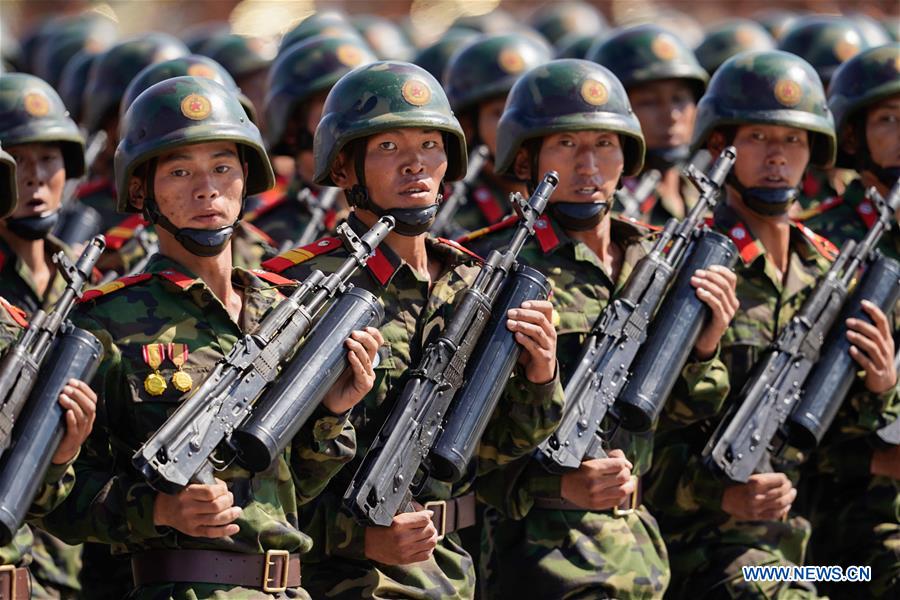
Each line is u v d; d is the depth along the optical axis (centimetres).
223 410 1256
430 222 1452
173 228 1345
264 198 2181
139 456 1212
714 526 1738
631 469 1612
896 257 1970
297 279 1469
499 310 1413
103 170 2297
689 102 2175
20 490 1177
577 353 1579
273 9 4469
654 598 1609
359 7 4516
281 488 1357
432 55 2481
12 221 1677
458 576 1505
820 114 1769
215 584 1318
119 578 1627
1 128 1672
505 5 4584
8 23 4309
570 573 1570
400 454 1348
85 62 2608
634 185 2277
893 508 1864
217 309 1355
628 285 1561
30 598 1507
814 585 1866
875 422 1761
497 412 1473
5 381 1180
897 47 1955
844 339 1706
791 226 1781
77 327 1288
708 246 1591
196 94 1349
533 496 1552
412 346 1458
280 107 2161
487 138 2153
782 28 3195
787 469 1758
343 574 1430
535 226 1616
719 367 1633
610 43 2170
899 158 1945
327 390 1295
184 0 4719
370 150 1440
